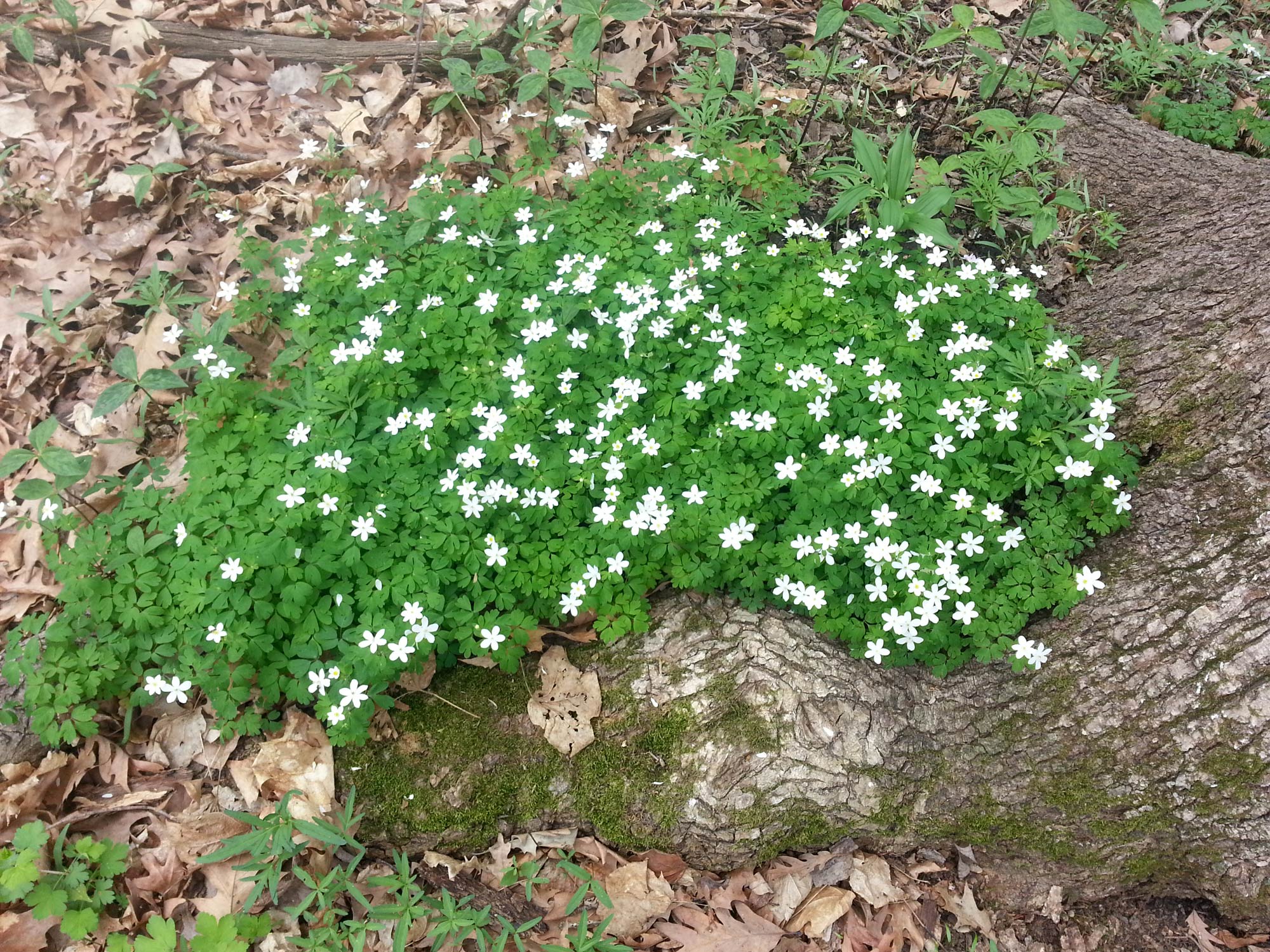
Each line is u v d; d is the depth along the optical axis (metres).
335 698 0.62
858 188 0.81
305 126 0.95
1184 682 0.59
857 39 1.04
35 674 0.62
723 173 0.86
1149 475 0.67
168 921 0.56
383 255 0.81
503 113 0.96
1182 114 0.97
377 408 0.73
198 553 0.65
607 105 0.96
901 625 0.63
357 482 0.68
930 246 0.79
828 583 0.66
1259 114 1.00
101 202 0.85
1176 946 0.61
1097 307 0.80
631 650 0.67
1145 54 1.02
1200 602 0.60
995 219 0.85
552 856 0.62
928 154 0.95
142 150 0.90
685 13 1.04
